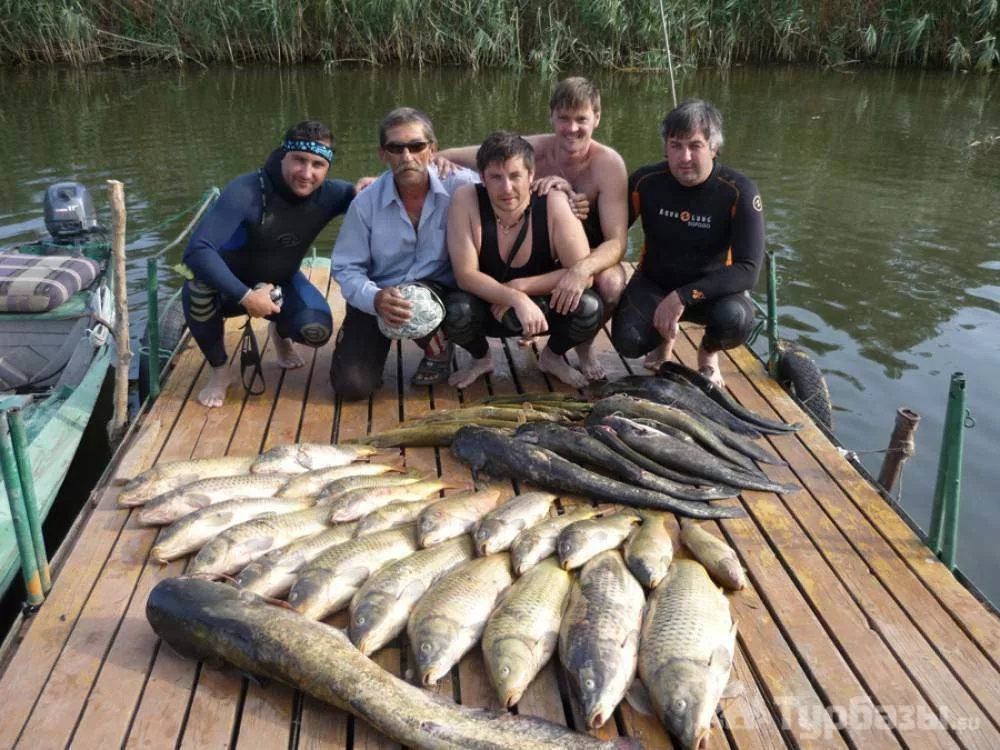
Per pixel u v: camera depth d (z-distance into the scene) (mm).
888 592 3482
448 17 18203
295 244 4887
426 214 4750
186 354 5633
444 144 12984
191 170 11391
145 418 4867
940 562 3662
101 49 18484
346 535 3652
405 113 4516
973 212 10297
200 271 4508
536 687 3033
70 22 17312
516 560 3455
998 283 8414
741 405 5039
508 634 3033
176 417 4824
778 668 3100
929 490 5531
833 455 4480
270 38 18328
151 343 5074
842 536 3828
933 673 3080
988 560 4895
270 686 3037
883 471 4941
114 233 4965
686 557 3654
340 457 4328
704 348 5156
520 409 4609
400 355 5648
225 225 4582
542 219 4645
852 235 9578
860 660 3137
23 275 5805
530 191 4645
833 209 10391
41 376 5547
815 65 19000
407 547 3586
